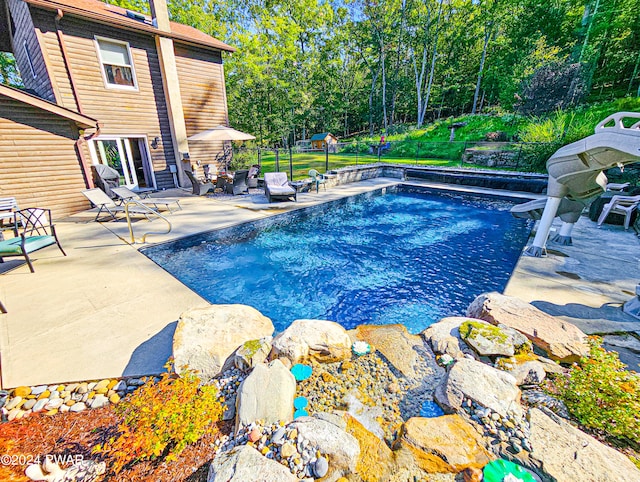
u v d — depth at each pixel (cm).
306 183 1091
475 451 172
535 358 245
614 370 220
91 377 247
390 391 235
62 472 169
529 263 469
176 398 204
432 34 2777
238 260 561
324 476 161
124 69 992
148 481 166
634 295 370
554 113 1573
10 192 682
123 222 715
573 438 175
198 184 993
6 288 397
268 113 2378
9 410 215
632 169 920
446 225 788
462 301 430
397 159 1820
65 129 751
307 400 225
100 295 383
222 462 162
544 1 1881
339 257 584
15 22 900
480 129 2073
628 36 1678
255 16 2653
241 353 254
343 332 294
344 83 3469
